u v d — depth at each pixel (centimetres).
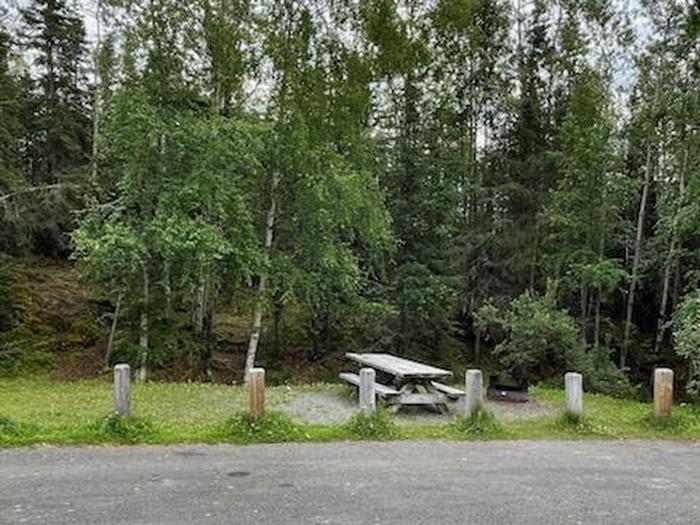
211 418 960
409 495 564
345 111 1593
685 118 1658
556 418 907
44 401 1112
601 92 2106
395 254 1841
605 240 2041
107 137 1505
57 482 581
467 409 850
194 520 489
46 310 2025
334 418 1016
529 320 1661
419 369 1090
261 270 1525
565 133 1975
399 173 1834
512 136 2223
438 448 750
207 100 1564
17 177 1789
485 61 2314
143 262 1424
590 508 539
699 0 1783
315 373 1906
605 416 996
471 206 2191
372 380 821
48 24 2317
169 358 1697
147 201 1480
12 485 570
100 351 1891
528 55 2314
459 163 1981
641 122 1989
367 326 1930
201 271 1477
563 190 1961
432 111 1941
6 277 2064
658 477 643
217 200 1430
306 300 1617
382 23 1708
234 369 1862
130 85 1482
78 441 728
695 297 1530
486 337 2155
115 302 1898
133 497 542
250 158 1445
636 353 2177
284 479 606
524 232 2077
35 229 2084
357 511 518
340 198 1521
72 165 2262
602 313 2333
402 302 1816
